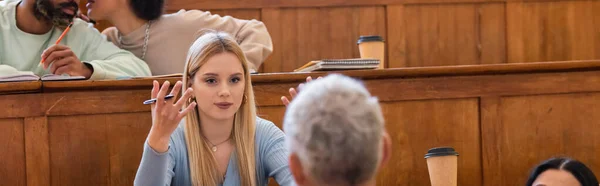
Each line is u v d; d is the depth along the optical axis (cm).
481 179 293
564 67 297
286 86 283
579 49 410
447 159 264
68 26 322
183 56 336
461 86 293
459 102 293
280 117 282
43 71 321
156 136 203
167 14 364
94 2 336
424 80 290
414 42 401
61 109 269
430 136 291
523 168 295
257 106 281
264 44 343
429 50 402
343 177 114
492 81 295
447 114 292
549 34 409
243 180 233
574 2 409
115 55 325
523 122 296
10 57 321
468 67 292
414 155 289
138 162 273
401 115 289
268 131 241
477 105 294
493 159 294
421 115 290
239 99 233
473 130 294
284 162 232
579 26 410
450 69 291
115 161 271
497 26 406
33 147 267
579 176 198
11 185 266
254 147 238
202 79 232
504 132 295
